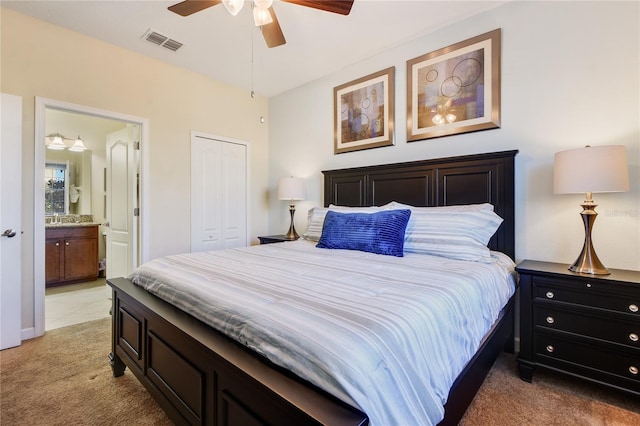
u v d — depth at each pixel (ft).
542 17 7.12
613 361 5.15
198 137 11.63
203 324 3.94
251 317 3.32
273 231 13.91
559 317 5.65
